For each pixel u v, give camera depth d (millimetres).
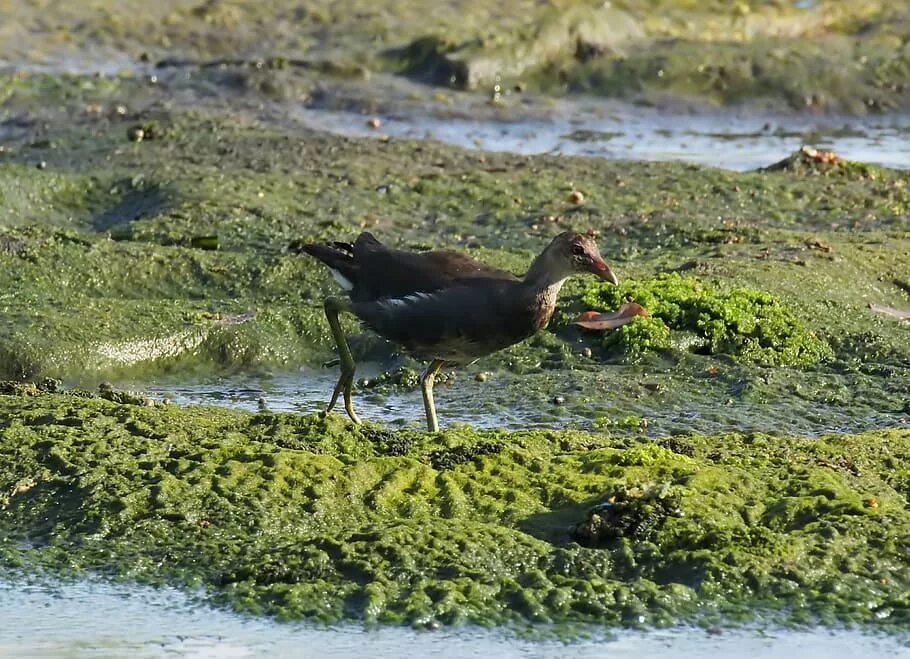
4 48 27828
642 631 8922
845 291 16047
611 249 17719
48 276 16109
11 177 19438
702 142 24422
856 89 26656
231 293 16312
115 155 21797
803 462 10977
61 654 8695
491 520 10070
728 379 13984
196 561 9641
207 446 10852
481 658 8609
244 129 23203
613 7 29531
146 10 29766
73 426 11242
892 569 9477
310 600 9172
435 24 28781
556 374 14203
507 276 11859
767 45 27844
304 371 15039
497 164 21484
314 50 27938
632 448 10930
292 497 10188
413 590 9188
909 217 19344
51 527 10031
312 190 19844
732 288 15609
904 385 13945
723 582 9289
